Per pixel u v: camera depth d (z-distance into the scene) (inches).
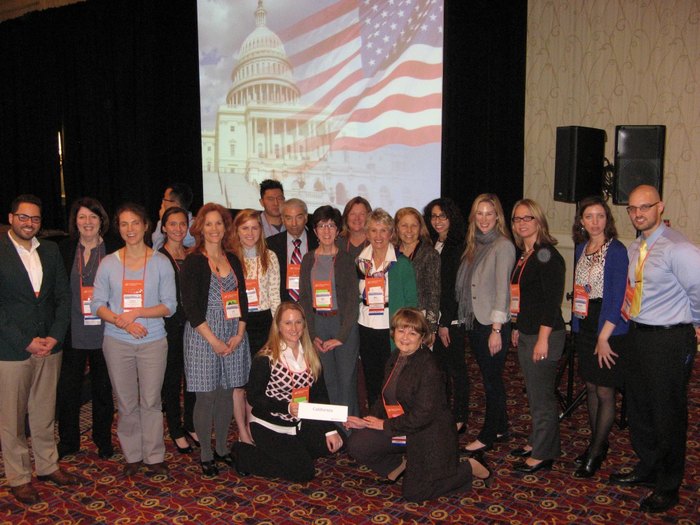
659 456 119.5
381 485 132.6
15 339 119.4
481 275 139.8
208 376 132.5
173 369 146.4
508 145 240.5
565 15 238.7
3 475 135.8
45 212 379.2
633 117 227.1
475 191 241.3
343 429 147.5
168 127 322.0
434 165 244.2
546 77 246.2
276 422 132.3
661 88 220.2
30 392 127.1
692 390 180.5
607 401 130.6
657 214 117.7
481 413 170.9
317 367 133.6
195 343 132.5
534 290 131.8
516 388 189.3
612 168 205.2
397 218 148.5
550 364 131.6
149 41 317.4
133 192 340.5
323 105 267.3
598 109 234.7
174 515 120.9
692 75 213.5
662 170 186.9
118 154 343.6
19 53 370.6
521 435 156.2
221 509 123.0
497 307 135.1
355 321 144.2
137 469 137.1
